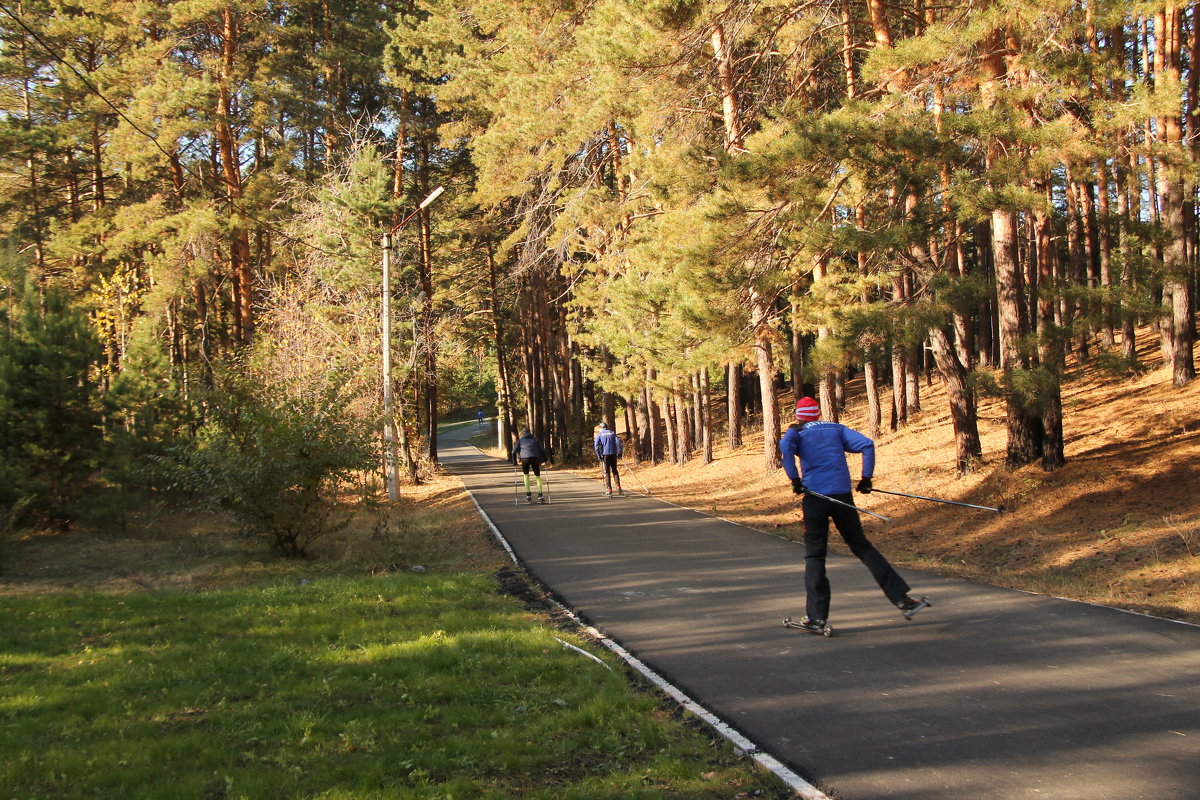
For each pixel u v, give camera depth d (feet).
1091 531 37.68
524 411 204.03
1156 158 38.70
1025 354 41.73
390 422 48.75
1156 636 22.22
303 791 13.26
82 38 91.35
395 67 103.60
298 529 43.21
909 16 50.42
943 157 37.76
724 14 52.19
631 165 63.26
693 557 38.47
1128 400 61.00
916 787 13.32
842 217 53.21
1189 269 39.65
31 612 28.66
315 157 119.34
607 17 56.44
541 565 37.60
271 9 100.01
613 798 13.12
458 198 106.42
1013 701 17.24
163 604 30.17
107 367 76.59
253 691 19.10
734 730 16.10
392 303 95.45
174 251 82.94
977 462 51.96
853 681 18.98
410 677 19.66
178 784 13.61
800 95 56.34
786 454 23.95
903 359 82.23
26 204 105.40
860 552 23.97
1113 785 13.11
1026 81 40.01
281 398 44.55
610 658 21.65
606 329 81.05
